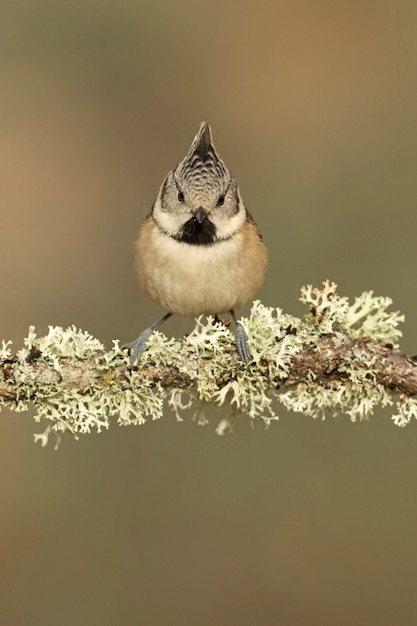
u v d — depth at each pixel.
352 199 13.40
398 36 14.52
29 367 7.12
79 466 11.50
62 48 14.47
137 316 12.95
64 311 13.05
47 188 13.77
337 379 7.33
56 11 14.48
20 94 14.20
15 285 13.13
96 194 13.85
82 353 7.22
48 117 14.15
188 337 7.31
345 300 7.43
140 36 14.59
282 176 13.78
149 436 11.56
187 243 8.65
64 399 7.16
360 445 11.45
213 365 7.27
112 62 14.49
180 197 8.65
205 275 8.66
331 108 14.26
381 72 14.38
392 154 13.80
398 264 12.81
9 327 12.79
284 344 7.29
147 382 7.24
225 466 11.38
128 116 14.34
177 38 14.66
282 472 11.34
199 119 14.31
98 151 14.08
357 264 12.88
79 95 14.30
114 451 11.51
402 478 11.24
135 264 9.01
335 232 13.15
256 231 9.04
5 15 14.42
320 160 13.86
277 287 12.77
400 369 7.25
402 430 11.45
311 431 11.52
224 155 14.03
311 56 14.54
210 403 7.71
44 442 7.18
